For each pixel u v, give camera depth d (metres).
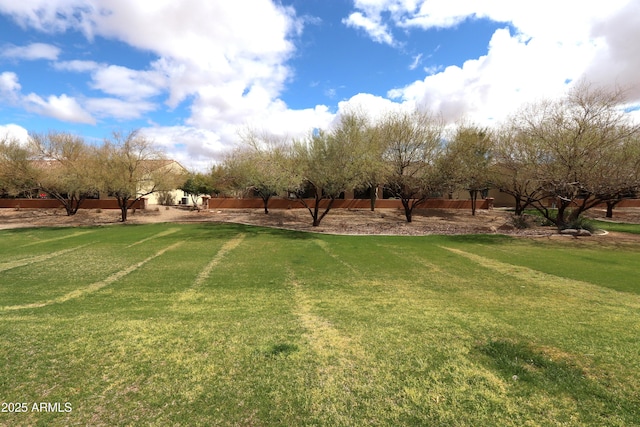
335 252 11.72
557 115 14.31
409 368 3.31
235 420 2.52
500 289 6.96
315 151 17.20
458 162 20.20
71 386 3.00
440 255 11.09
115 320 4.89
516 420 2.51
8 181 22.81
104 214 28.05
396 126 20.62
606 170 13.05
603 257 10.58
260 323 4.75
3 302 6.03
